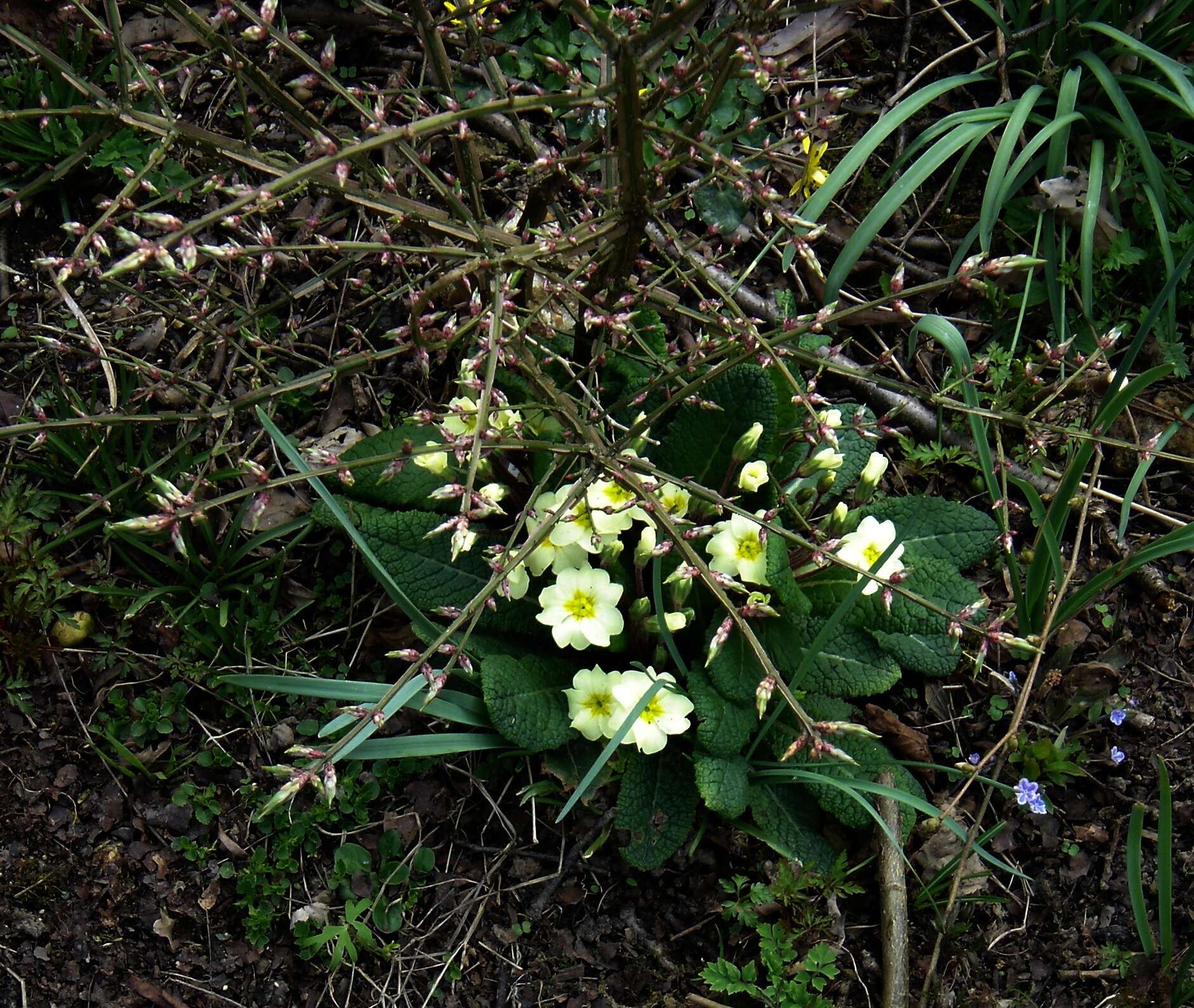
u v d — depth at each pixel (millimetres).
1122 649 672
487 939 626
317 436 686
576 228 583
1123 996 610
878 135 689
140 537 652
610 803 634
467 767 644
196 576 649
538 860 635
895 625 621
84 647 646
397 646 654
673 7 563
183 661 645
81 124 690
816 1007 599
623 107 535
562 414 570
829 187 683
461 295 680
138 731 635
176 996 610
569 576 600
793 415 636
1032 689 663
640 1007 618
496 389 558
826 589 628
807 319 553
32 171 697
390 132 498
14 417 671
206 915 622
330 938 610
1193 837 648
